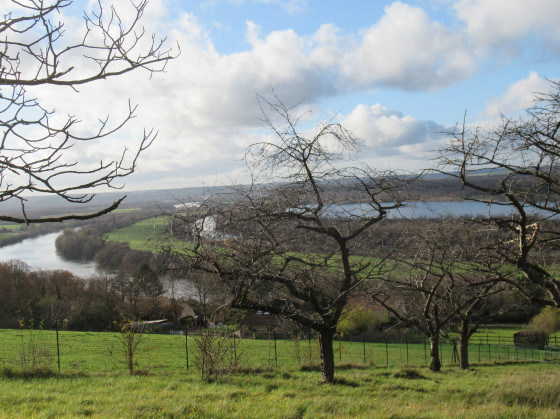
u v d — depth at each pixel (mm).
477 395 11578
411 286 17562
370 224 12180
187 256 10391
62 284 46094
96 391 11305
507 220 9430
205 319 15078
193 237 10148
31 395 10203
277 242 10984
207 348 14273
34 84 3045
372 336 38875
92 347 27250
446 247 14781
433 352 21281
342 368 21406
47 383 12922
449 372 20328
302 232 11633
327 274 13516
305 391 12133
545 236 10844
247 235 10547
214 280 11945
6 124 2945
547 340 39000
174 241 10211
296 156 10922
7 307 43031
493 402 9891
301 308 14273
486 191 9016
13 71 3088
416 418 8211
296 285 12602
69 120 3102
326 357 13969
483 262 11117
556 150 8570
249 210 10266
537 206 8664
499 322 47344
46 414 7938
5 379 13625
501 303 25234
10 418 7430
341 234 12578
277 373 16766
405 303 22859
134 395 10477
